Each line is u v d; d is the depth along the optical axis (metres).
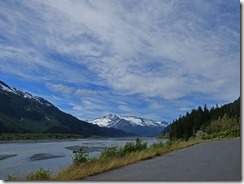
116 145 22.78
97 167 13.97
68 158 46.72
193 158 19.39
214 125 96.81
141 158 19.33
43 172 13.38
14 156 52.66
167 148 27.23
